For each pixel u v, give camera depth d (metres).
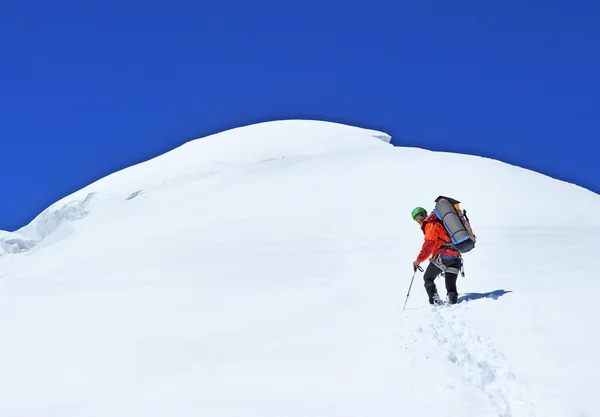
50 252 29.91
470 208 27.53
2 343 9.38
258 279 13.45
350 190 30.66
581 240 16.94
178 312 10.55
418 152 39.69
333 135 49.44
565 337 6.34
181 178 41.75
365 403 5.28
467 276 11.24
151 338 8.74
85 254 24.97
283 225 24.23
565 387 5.18
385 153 39.28
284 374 6.29
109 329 9.73
